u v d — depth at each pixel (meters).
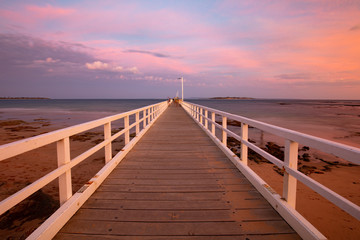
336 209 6.04
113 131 19.62
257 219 2.46
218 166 4.38
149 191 3.21
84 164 9.45
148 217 2.51
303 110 57.56
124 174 3.91
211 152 5.49
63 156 2.43
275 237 2.14
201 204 2.82
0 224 4.80
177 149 5.80
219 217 2.51
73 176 7.96
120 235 2.18
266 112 47.28
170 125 10.84
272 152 12.57
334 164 10.50
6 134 18.31
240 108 64.88
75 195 2.71
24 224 4.82
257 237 2.15
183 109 25.73
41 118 32.31
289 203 2.46
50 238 2.05
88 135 17.59
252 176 3.44
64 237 2.13
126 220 2.44
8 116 35.72
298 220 2.16
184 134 8.12
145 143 6.54
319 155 12.27
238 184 3.47
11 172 8.46
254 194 3.10
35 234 1.91
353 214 1.46
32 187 1.80
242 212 2.61
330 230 5.16
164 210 2.67
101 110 52.94
